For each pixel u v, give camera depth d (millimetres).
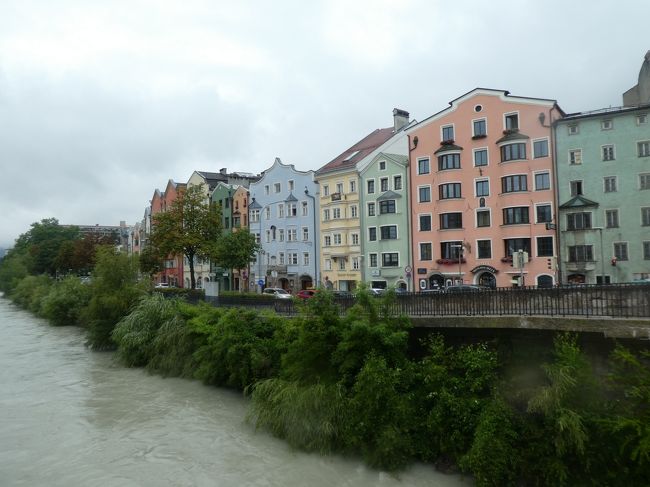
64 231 113438
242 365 18594
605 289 12039
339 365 14422
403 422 12266
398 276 44625
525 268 38031
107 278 32750
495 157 39969
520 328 13164
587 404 10539
